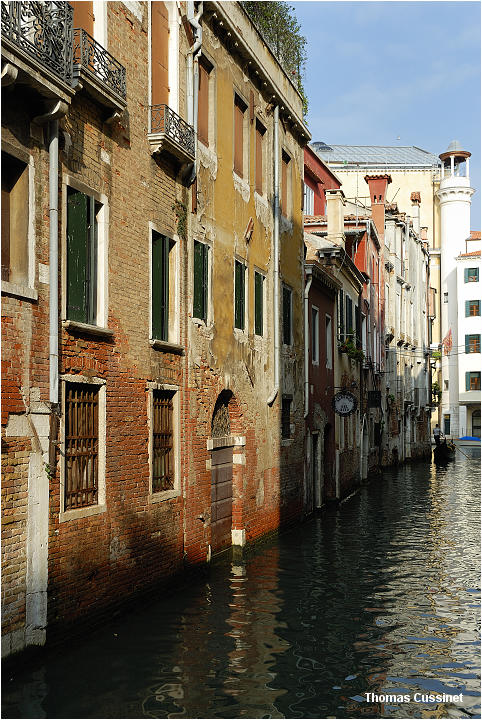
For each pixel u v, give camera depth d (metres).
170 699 7.62
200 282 13.69
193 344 13.24
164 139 11.70
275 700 7.77
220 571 14.01
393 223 43.22
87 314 9.85
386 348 40.25
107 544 10.06
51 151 8.82
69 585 9.11
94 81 9.51
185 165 12.78
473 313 61.69
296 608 11.38
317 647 9.53
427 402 54.00
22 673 8.11
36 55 8.27
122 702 7.50
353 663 9.00
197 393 13.40
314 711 7.54
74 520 9.23
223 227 14.90
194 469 13.22
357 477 29.92
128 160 11.01
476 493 27.75
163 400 12.30
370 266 34.19
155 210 11.89
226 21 14.55
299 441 20.41
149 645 9.30
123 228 10.81
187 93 13.06
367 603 11.78
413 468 40.88
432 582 13.29
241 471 15.69
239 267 15.98
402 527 19.59
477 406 62.53
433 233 64.62
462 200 63.19
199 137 13.97
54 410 8.84
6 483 7.99
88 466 9.78
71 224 9.52
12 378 8.12
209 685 8.07
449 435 63.66
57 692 7.65
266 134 18.00
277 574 13.80
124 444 10.65
